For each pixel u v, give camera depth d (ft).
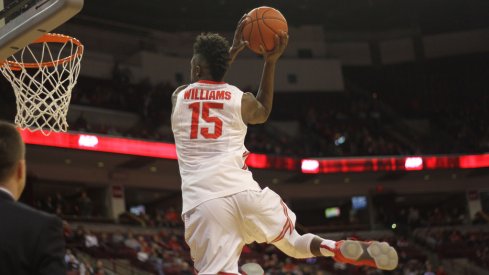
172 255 72.08
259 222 13.41
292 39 119.75
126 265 65.46
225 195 13.34
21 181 10.40
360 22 124.06
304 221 118.62
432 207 121.08
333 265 82.28
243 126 14.07
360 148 103.71
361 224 109.40
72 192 92.02
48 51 24.35
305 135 109.40
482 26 123.03
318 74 116.78
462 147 108.47
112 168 89.66
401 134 114.11
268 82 14.42
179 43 112.98
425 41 123.54
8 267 9.51
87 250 65.41
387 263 12.49
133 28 109.50
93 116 93.25
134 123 97.04
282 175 99.76
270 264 74.08
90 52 101.91
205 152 13.76
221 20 116.37
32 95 23.76
